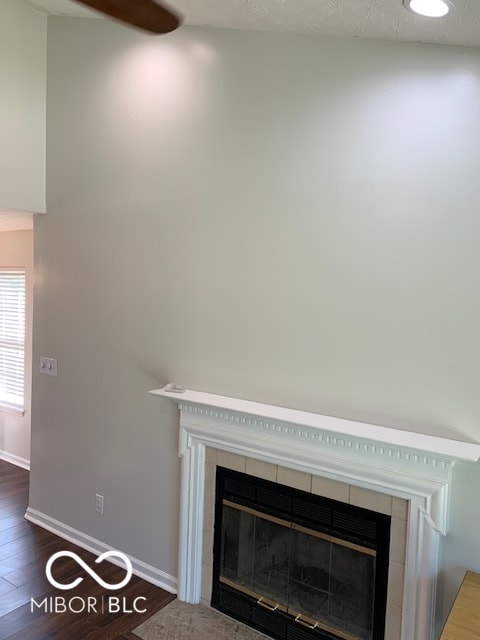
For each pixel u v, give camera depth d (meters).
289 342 2.61
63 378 3.68
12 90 3.51
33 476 3.97
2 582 3.15
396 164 2.27
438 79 2.16
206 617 2.87
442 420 2.20
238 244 2.77
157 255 3.11
